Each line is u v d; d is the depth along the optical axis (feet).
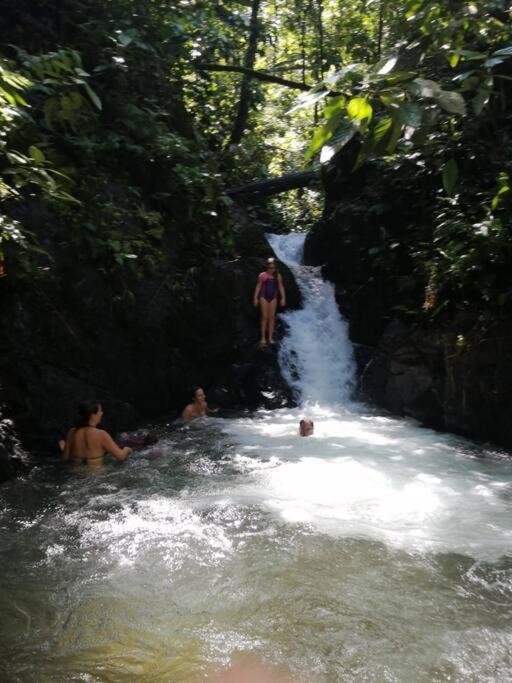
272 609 12.54
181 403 31.07
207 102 48.19
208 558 14.70
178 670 10.63
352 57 53.88
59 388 23.99
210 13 45.03
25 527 16.47
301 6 55.72
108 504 18.10
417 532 16.20
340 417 30.09
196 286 32.22
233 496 18.76
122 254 26.73
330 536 15.93
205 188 33.63
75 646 11.30
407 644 11.37
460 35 12.78
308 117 66.54
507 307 24.98
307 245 42.34
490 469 21.54
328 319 36.83
